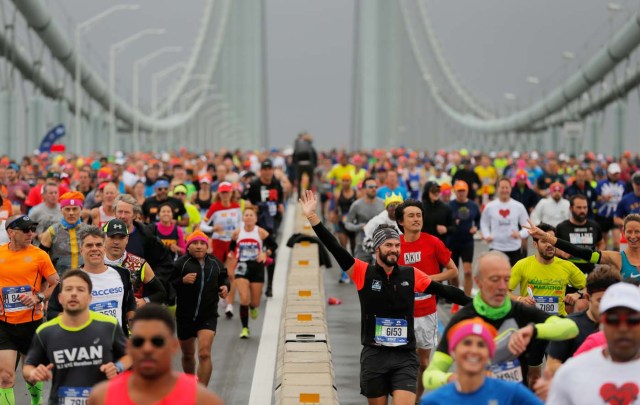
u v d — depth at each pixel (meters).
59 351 19.56
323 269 58.12
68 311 19.50
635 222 26.16
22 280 26.30
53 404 19.73
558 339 17.50
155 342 13.98
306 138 86.06
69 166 73.12
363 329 23.50
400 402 22.73
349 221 44.56
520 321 17.80
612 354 15.25
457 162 97.62
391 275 23.17
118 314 23.75
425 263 28.38
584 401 15.23
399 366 23.12
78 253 31.47
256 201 51.84
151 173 62.06
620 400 15.12
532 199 54.78
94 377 19.70
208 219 44.91
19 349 26.58
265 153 137.38
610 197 55.12
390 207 36.66
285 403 24.89
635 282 19.44
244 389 30.47
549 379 16.61
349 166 74.62
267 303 46.09
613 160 107.44
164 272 29.83
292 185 104.62
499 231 42.06
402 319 23.14
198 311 29.33
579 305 24.95
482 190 82.06
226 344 37.22
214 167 72.81
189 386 14.23
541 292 26.59
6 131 138.75
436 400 14.88
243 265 39.66
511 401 14.86
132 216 30.20
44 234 31.48
